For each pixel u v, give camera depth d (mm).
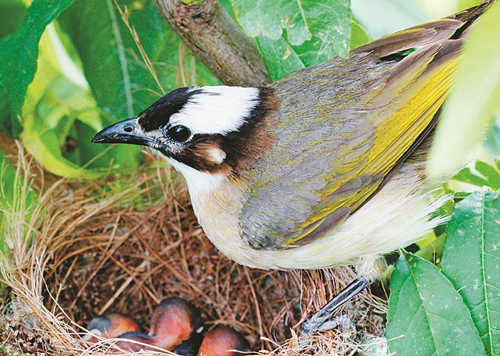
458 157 1730
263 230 3742
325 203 3609
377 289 4172
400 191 3680
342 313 4203
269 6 3285
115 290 5348
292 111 3689
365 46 3930
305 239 3693
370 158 3557
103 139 3783
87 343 4262
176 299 4996
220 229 3941
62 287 4973
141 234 5387
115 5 4512
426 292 3488
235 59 4004
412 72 3551
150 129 3729
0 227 4703
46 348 4133
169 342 4824
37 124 4902
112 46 4582
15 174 4988
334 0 3299
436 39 3727
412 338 3449
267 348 5039
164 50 4656
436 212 3824
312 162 3604
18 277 4477
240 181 3746
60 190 5230
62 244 5023
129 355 4113
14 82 3977
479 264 3455
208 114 3615
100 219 5316
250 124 3652
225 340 4754
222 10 4008
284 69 3699
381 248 3740
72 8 4480
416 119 3525
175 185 5367
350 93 3666
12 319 4141
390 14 4488
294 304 4875
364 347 4016
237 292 5250
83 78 4945
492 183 4062
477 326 3389
